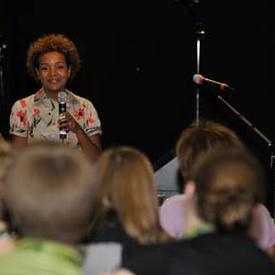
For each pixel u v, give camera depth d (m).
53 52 9.95
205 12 13.72
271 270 4.33
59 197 3.62
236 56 13.75
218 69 13.80
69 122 9.58
